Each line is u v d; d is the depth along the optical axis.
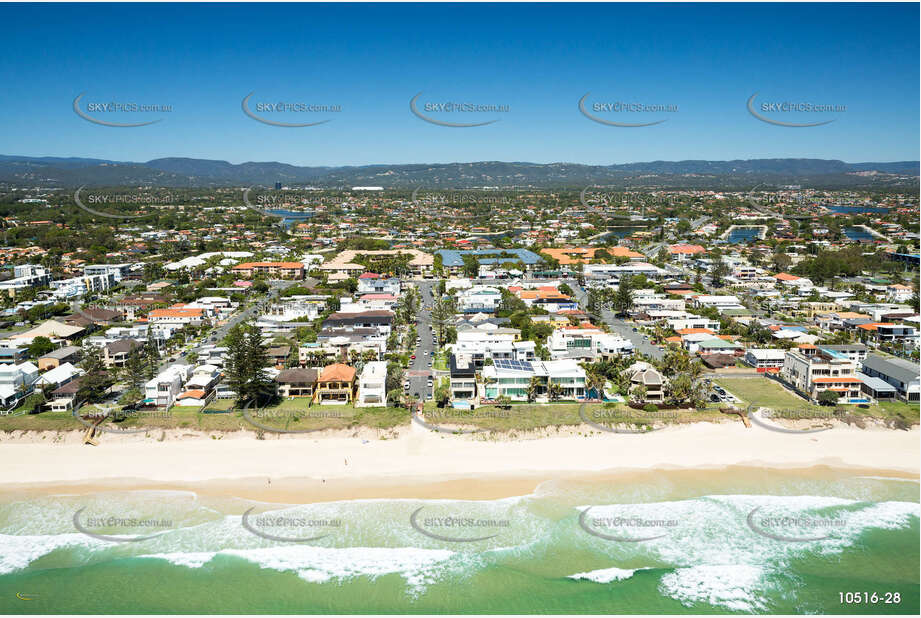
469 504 72.56
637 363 104.56
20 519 69.75
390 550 64.69
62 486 76.31
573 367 101.31
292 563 62.72
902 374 97.44
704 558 63.78
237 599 57.88
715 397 98.25
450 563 62.78
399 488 75.75
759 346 123.69
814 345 117.94
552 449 83.75
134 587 59.41
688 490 75.50
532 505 72.38
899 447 84.44
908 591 59.19
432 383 105.06
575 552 64.44
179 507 72.00
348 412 91.75
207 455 82.25
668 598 58.22
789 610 56.88
